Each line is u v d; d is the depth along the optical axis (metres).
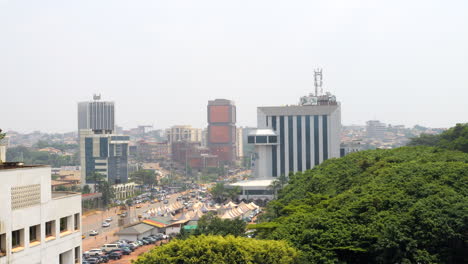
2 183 58.25
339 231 87.88
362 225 88.81
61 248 68.75
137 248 172.75
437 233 80.56
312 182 149.12
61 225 70.25
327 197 123.56
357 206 95.75
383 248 81.69
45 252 65.38
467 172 101.25
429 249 81.62
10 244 59.41
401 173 111.81
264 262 77.50
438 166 108.81
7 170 59.06
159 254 78.12
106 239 188.88
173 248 79.50
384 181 110.62
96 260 149.75
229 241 78.69
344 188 130.88
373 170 132.88
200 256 76.31
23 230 61.72
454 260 83.75
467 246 83.44
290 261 78.44
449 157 125.25
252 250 77.19
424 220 82.25
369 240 84.88
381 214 90.00
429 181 101.44
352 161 164.38
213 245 77.81
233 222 152.38
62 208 69.31
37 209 63.97
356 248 84.31
